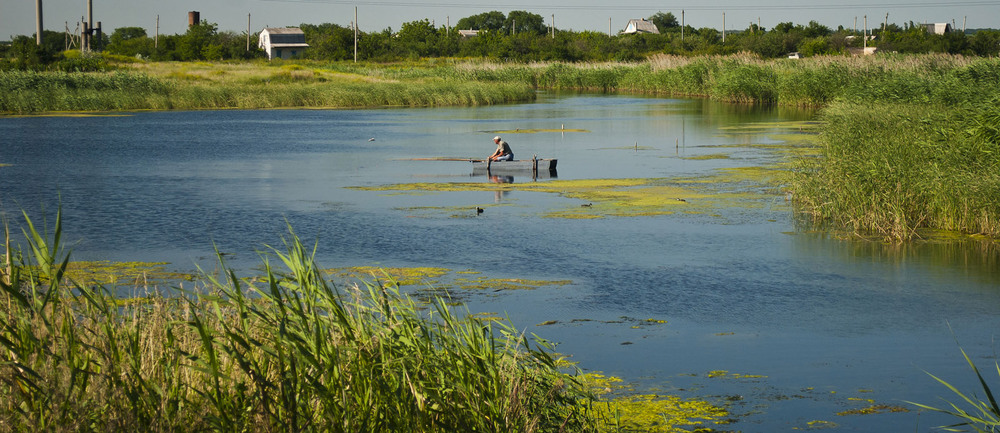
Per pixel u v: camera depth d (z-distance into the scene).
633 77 84.31
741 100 65.56
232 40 131.38
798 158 26.61
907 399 8.86
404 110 59.66
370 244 16.33
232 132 42.12
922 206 18.08
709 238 16.81
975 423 8.21
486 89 68.31
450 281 13.51
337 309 6.56
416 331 7.23
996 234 16.83
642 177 25.92
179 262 14.75
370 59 117.25
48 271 6.25
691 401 8.77
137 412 5.72
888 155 19.91
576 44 120.06
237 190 23.34
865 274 14.03
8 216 19.12
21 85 57.25
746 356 10.13
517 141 37.91
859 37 125.50
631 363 9.89
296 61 113.00
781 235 17.08
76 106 56.47
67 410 5.48
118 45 123.75
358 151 33.88
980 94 33.06
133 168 28.14
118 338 6.44
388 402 6.20
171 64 95.00
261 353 6.92
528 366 7.62
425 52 126.12
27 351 5.93
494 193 22.73
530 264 14.70
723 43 119.00
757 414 8.45
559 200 21.47
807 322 11.50
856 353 10.26
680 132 41.59
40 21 84.31
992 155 19.03
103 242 16.44
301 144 36.53
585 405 7.81
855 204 18.23
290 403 5.90
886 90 41.91
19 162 29.50
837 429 8.11
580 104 65.31
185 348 6.79
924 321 11.53
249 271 14.10
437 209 20.17
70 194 22.53
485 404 6.53
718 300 12.54
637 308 12.13
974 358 10.09
